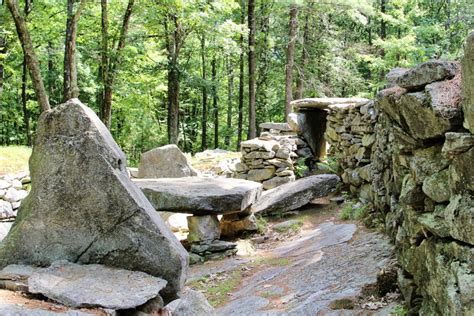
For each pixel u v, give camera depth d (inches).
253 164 468.1
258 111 1039.6
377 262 222.5
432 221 131.1
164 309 123.6
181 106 1091.3
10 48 674.2
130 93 770.2
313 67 848.9
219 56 985.5
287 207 377.4
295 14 735.7
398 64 727.1
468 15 600.1
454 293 113.1
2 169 446.0
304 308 192.5
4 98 886.4
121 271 126.0
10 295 109.4
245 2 842.2
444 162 128.4
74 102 134.4
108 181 129.9
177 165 469.4
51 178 131.9
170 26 679.7
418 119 135.3
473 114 106.0
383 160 268.4
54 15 645.9
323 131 511.8
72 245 129.2
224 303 226.4
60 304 107.5
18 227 130.8
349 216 327.9
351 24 967.6
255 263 285.6
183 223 374.0
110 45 657.6
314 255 264.7
